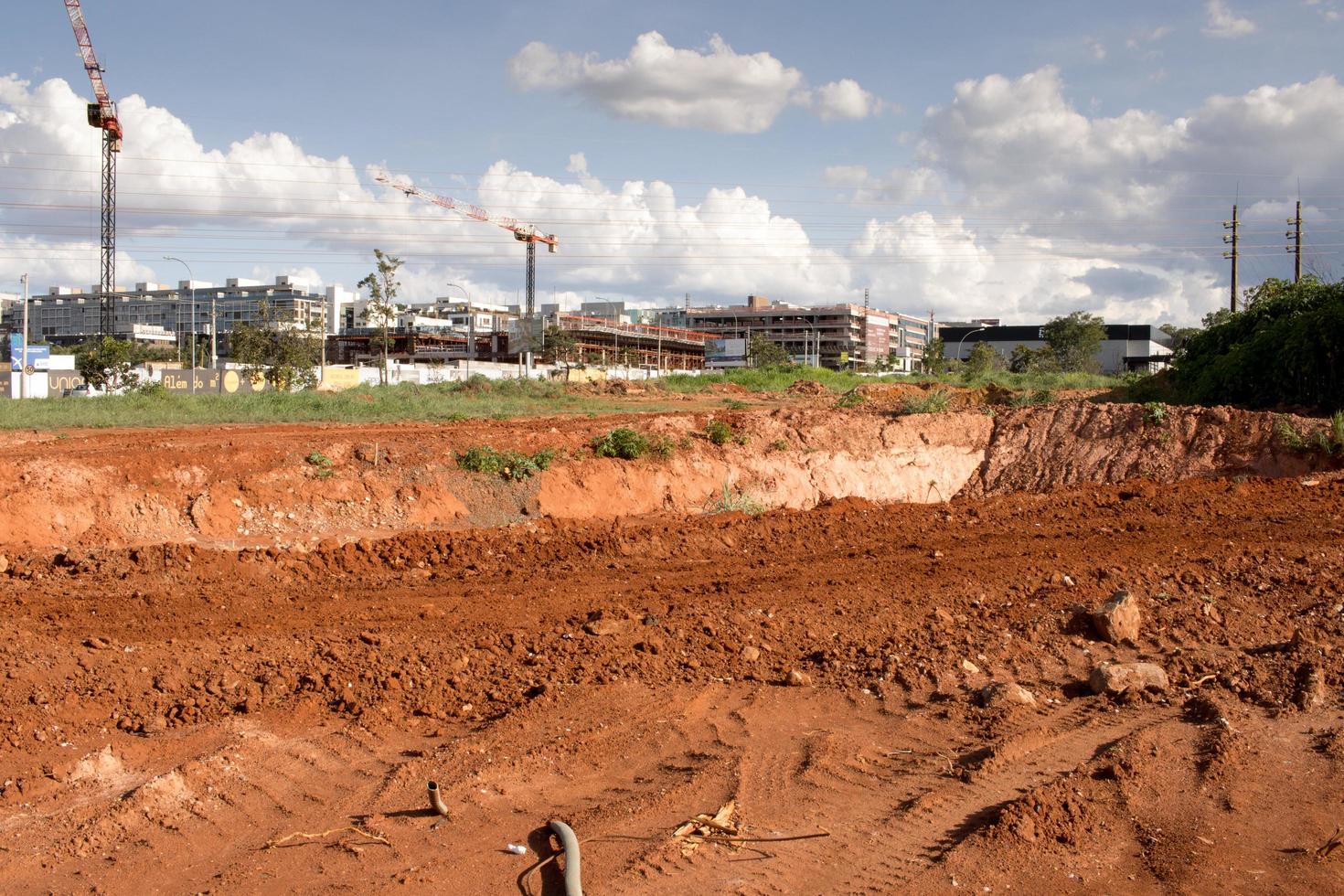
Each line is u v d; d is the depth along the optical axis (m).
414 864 5.47
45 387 51.00
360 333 136.12
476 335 119.38
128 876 5.34
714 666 8.55
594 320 131.88
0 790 6.04
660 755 6.94
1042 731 7.31
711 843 5.77
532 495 16.80
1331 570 11.32
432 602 10.63
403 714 7.43
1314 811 6.33
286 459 15.92
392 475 16.20
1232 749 7.03
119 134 70.25
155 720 7.07
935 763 6.86
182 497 14.68
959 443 21.42
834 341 170.00
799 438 20.30
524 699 7.75
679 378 66.38
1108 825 6.13
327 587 11.40
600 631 9.23
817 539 14.41
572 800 6.29
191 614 9.87
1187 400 30.97
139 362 88.06
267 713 7.35
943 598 10.41
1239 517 15.36
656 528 14.70
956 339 141.38
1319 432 19.70
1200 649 9.06
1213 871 5.64
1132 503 16.75
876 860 5.66
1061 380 55.97
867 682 8.27
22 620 9.36
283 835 5.76
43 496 13.84
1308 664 8.43
